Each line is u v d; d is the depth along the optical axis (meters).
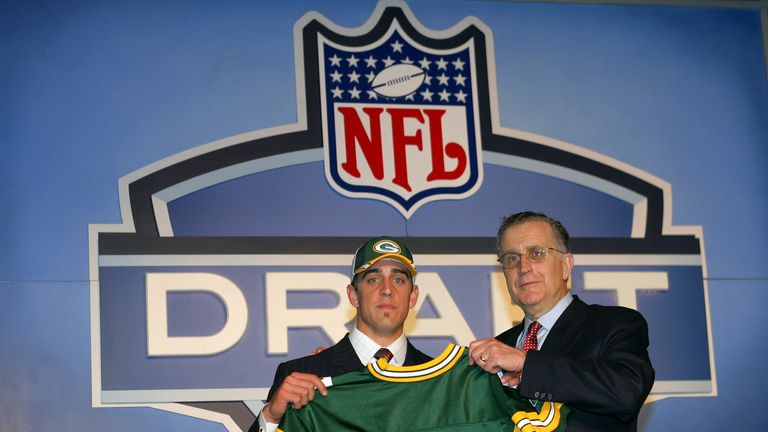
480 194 4.41
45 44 4.23
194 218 4.20
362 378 2.81
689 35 4.77
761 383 4.42
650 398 4.33
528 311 3.11
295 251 4.23
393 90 4.46
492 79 4.55
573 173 4.51
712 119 4.69
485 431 2.77
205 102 4.30
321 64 4.43
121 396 3.97
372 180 4.35
